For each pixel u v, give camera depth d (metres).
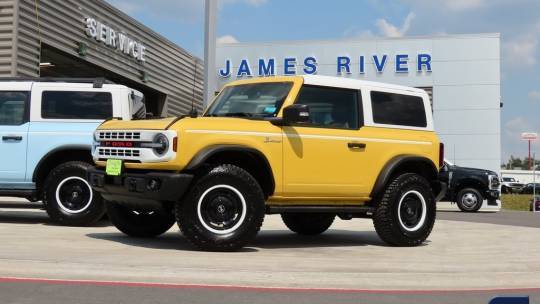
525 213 19.91
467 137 26.48
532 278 6.50
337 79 8.10
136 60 23.28
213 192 7.01
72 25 18.56
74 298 5.02
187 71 29.19
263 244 8.40
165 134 6.88
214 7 14.23
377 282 6.00
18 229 8.97
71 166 9.45
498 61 26.28
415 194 8.53
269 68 27.53
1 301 4.88
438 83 26.72
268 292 5.46
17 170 9.58
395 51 26.97
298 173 7.54
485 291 5.91
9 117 9.71
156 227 8.34
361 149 8.05
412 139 8.59
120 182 7.23
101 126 7.77
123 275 5.81
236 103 7.96
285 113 7.24
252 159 7.31
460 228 11.98
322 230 9.86
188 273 5.88
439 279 6.21
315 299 5.27
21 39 15.92
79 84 9.80
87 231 9.02
